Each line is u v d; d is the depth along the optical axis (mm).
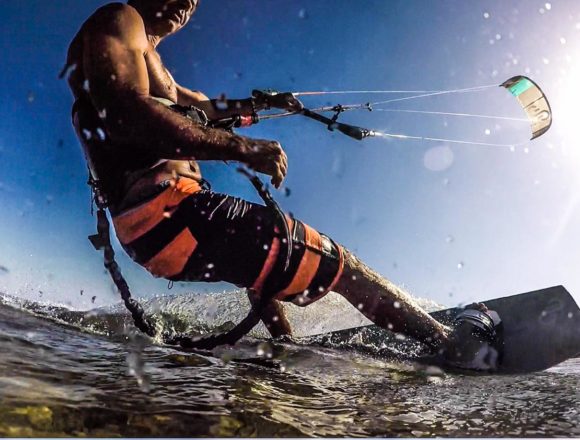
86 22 2307
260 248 2217
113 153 2246
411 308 2406
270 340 2559
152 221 2223
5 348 1583
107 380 1474
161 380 1552
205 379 1628
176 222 2215
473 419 1563
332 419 1459
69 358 1624
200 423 1282
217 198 2244
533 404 1733
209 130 2135
